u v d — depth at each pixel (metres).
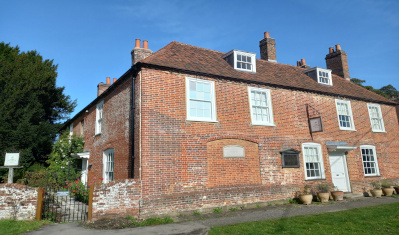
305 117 14.79
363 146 16.67
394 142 18.41
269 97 13.84
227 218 9.66
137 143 10.53
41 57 25.50
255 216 9.88
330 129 15.62
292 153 13.70
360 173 16.05
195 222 9.08
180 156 10.88
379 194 14.71
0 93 19.52
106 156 14.30
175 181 10.56
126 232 7.78
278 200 12.70
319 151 14.80
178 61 12.34
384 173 17.12
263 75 14.80
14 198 8.71
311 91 15.31
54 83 24.08
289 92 14.59
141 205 9.70
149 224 8.84
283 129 13.82
